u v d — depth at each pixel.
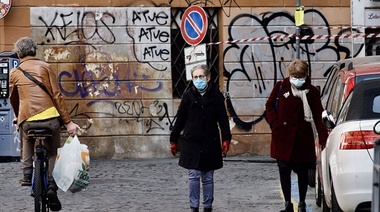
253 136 29.98
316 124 16.22
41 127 15.21
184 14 27.00
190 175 16.12
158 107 29.70
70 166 15.36
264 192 20.80
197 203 16.20
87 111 29.41
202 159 16.05
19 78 15.36
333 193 14.54
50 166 15.46
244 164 27.56
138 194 20.53
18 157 27.81
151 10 29.64
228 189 21.45
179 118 16.27
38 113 15.24
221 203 18.92
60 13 29.22
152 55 29.66
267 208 18.09
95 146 29.45
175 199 19.61
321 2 30.23
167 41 29.73
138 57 29.59
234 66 29.91
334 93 17.55
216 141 16.14
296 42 28.98
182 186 22.12
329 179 15.24
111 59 29.47
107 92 29.50
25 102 15.29
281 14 30.08
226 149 16.22
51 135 15.35
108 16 29.45
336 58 30.39
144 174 24.89
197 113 16.08
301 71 16.08
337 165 13.96
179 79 29.98
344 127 14.09
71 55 29.30
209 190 16.27
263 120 30.03
